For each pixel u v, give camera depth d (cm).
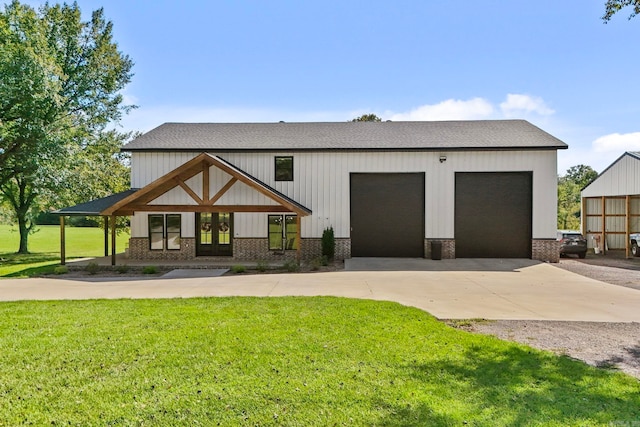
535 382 450
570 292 1039
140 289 1079
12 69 1848
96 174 2545
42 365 500
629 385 443
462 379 456
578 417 370
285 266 1447
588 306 877
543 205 1700
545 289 1080
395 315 756
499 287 1108
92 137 2658
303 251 1745
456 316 783
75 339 600
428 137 1819
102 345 573
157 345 572
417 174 1752
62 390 431
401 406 389
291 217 1750
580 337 643
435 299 945
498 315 794
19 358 524
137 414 379
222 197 1741
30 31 2027
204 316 741
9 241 3659
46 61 1997
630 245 2061
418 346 571
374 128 1992
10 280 1259
